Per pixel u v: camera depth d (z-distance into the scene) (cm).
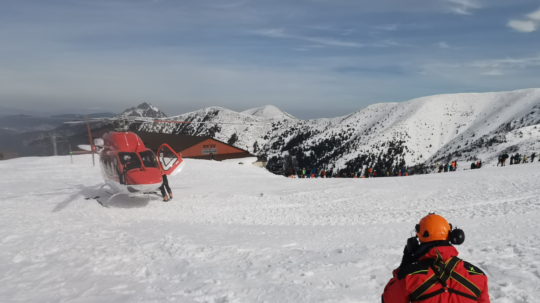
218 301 407
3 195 1543
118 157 1373
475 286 183
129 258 637
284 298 402
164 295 437
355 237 885
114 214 1248
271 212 1362
